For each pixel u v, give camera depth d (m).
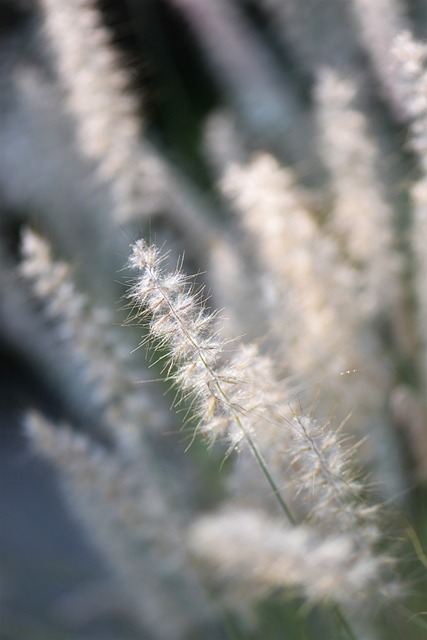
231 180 0.74
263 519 0.71
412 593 0.69
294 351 0.72
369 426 0.75
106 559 0.82
